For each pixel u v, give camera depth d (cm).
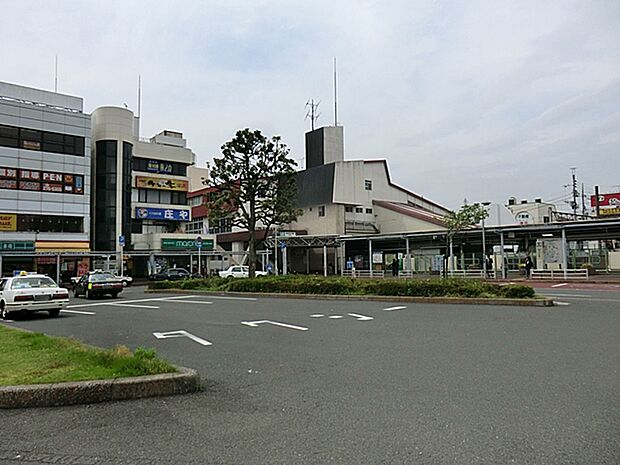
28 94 4006
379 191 5228
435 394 573
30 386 559
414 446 418
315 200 4994
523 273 3841
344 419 492
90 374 615
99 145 4391
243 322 1298
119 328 1260
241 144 2683
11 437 461
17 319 1574
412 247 4366
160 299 2252
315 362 770
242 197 2739
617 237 3519
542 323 1144
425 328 1106
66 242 3997
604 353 787
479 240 3803
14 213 3797
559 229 3291
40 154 3941
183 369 639
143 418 507
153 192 4984
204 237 4816
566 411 500
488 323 1162
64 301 1666
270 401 561
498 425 463
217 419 501
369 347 889
